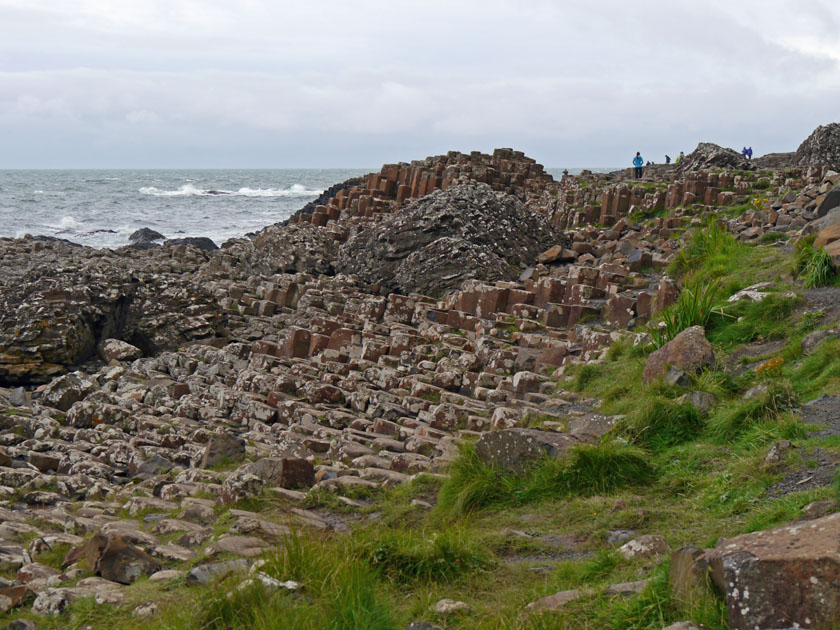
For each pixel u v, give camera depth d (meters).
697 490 9.34
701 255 23.09
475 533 9.05
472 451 11.24
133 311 25.41
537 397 16.05
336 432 15.44
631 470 10.16
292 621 6.40
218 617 6.62
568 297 23.30
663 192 36.62
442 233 29.80
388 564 8.10
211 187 184.62
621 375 15.38
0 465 14.35
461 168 45.31
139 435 16.36
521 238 30.78
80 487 13.27
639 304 20.34
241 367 21.56
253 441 15.77
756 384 12.27
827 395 10.80
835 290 15.66
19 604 8.05
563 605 6.47
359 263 31.06
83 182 191.38
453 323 22.55
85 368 23.48
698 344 13.49
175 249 38.44
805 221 24.78
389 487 11.65
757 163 54.22
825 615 4.91
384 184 47.25
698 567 5.83
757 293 16.48
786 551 5.23
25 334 23.02
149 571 8.59
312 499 11.18
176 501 12.20
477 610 6.97
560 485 10.27
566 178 49.22
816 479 8.32
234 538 9.11
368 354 20.62
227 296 28.86
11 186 157.62
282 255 32.81
